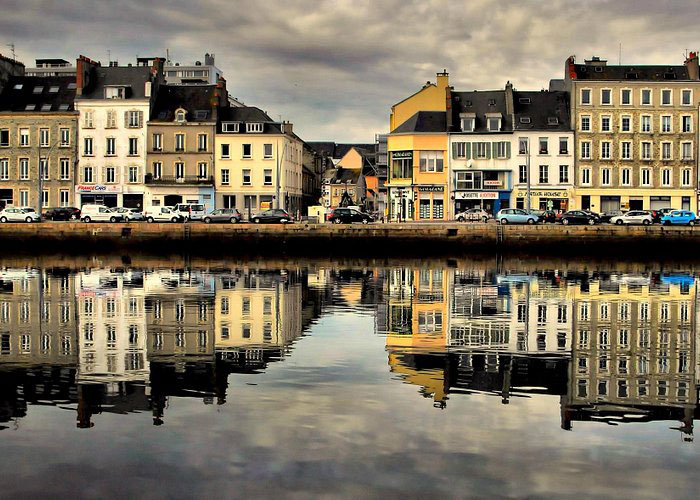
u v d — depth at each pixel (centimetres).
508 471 1052
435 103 8212
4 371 1628
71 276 4000
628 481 1023
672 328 2297
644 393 1480
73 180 8181
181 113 8225
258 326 2291
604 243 5844
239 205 8294
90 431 1209
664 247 5791
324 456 1099
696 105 7875
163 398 1403
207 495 968
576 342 2042
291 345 1953
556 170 7888
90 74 8369
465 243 5981
